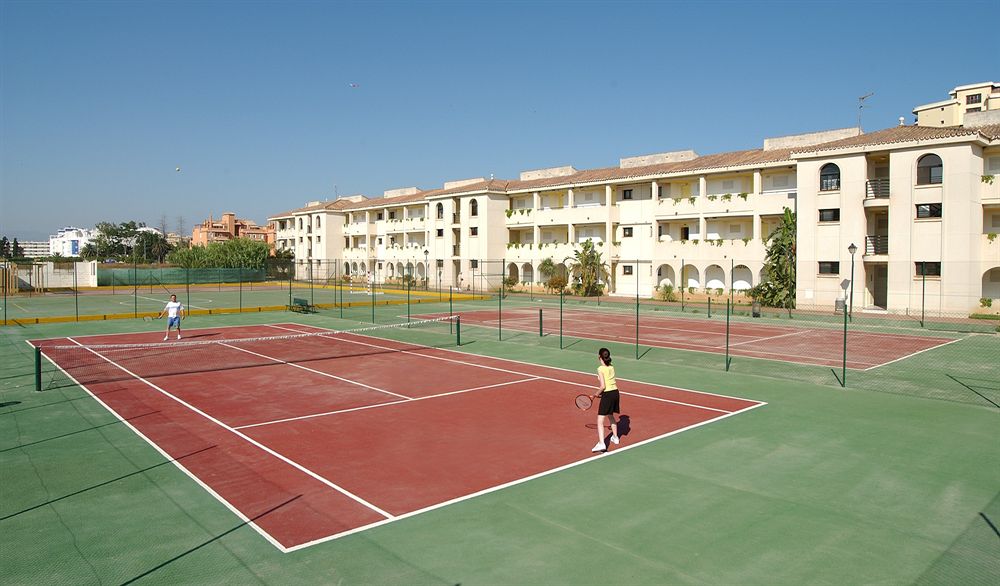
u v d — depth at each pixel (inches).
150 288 2615.7
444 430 514.6
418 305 1824.6
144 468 419.8
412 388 682.8
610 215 2177.7
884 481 395.2
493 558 292.0
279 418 552.1
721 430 513.7
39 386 657.0
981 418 552.1
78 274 2632.9
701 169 1951.3
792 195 1774.1
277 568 282.8
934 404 605.0
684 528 325.1
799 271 1611.7
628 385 700.0
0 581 269.7
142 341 1058.1
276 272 3408.0
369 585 267.4
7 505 356.2
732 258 1845.5
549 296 2187.5
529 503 359.3
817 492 376.2
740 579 271.9
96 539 312.2
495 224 2532.0
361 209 3240.7
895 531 321.7
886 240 1518.2
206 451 457.1
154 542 309.3
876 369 794.8
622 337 1117.1
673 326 1290.6
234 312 1581.0
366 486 387.5
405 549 301.7
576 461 435.2
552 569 281.1
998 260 1382.9
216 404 604.1
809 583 268.7
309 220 3538.4
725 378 741.3
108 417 552.7
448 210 2677.2
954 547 303.4
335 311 1633.9
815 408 589.9
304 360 868.6
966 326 1226.0
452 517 339.9
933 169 1414.9
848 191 1528.1
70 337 1104.8
